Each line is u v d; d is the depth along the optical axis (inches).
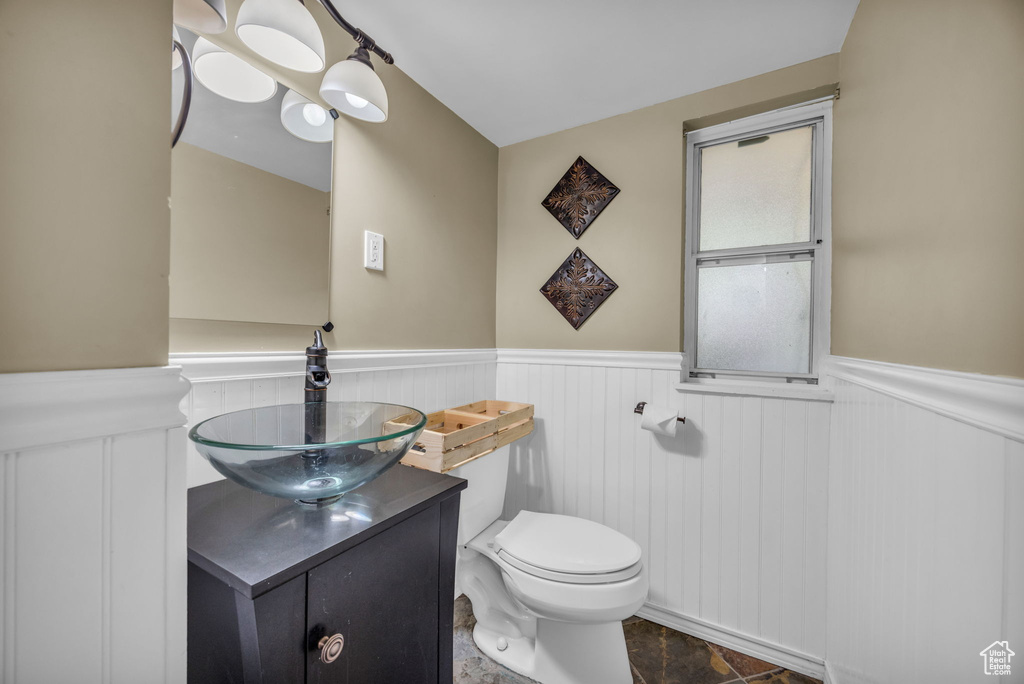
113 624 20.1
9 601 16.9
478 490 61.3
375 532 28.6
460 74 65.4
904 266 36.6
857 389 47.6
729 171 72.9
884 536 38.2
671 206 71.1
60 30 18.1
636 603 49.7
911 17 36.5
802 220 67.6
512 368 84.6
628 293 74.3
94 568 19.4
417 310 67.1
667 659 61.4
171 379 21.7
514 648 60.5
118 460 20.1
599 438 75.5
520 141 85.8
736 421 64.6
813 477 59.3
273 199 46.7
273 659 23.1
